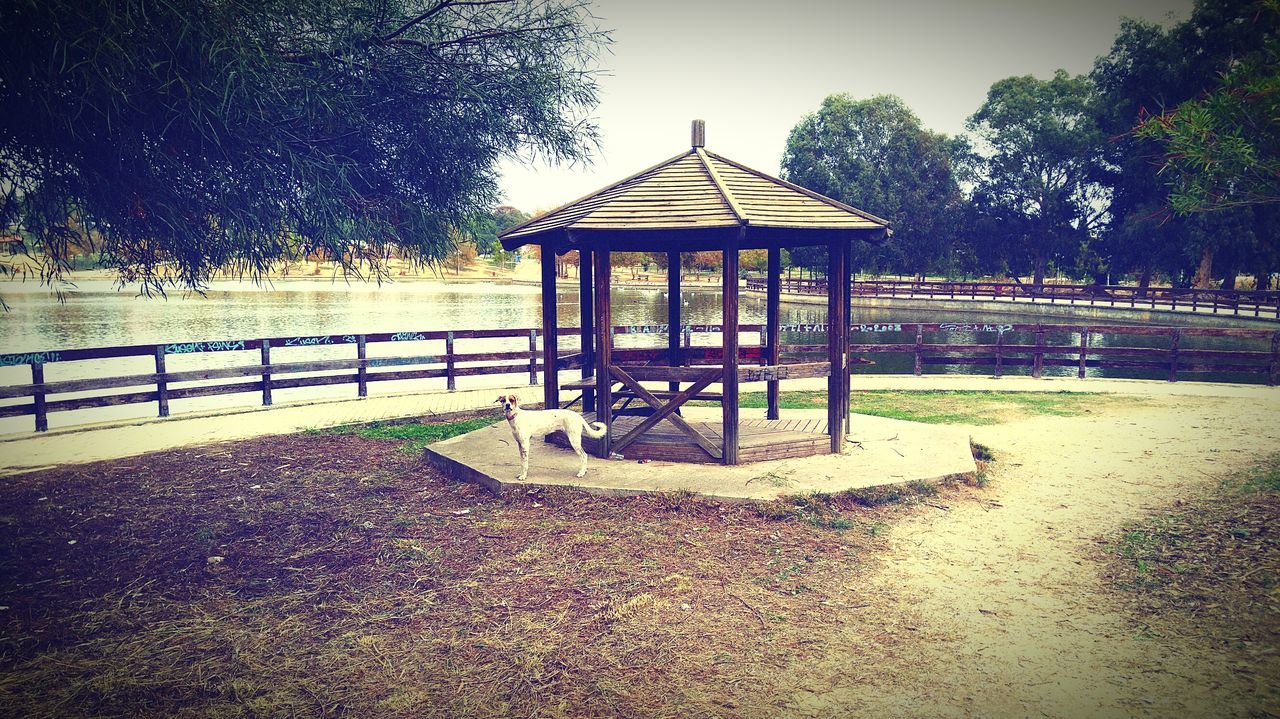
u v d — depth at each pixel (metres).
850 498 6.39
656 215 6.79
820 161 60.78
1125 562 5.15
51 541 5.72
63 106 4.29
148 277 5.41
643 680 3.76
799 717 3.43
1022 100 53.41
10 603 4.64
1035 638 4.14
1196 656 3.87
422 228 6.26
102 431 9.93
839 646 4.09
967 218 57.38
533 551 5.46
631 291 70.06
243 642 4.18
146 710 3.50
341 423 10.36
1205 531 5.59
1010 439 9.15
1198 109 5.95
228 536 5.84
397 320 35.28
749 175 7.70
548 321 7.98
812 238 7.34
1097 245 50.56
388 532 5.89
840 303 7.46
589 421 7.96
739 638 4.18
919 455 7.53
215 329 30.42
